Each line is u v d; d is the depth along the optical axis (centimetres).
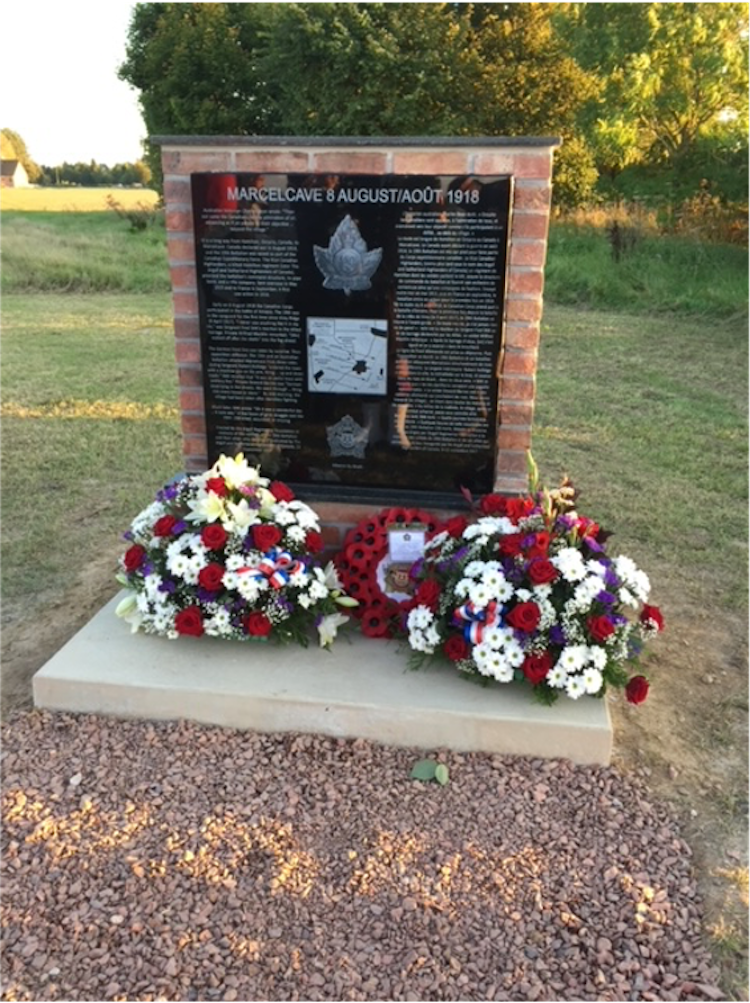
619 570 319
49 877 256
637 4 1889
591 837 277
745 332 1137
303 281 354
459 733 311
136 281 1694
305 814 282
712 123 1886
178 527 344
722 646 404
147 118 2666
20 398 841
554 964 233
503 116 1889
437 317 349
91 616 415
